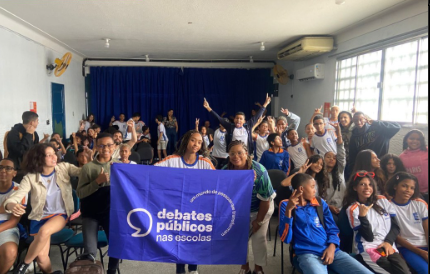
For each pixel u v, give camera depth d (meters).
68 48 7.02
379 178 2.86
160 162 2.24
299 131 7.45
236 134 4.19
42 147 2.28
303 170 2.62
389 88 4.47
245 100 9.06
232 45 6.70
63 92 6.93
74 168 2.43
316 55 6.37
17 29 4.82
